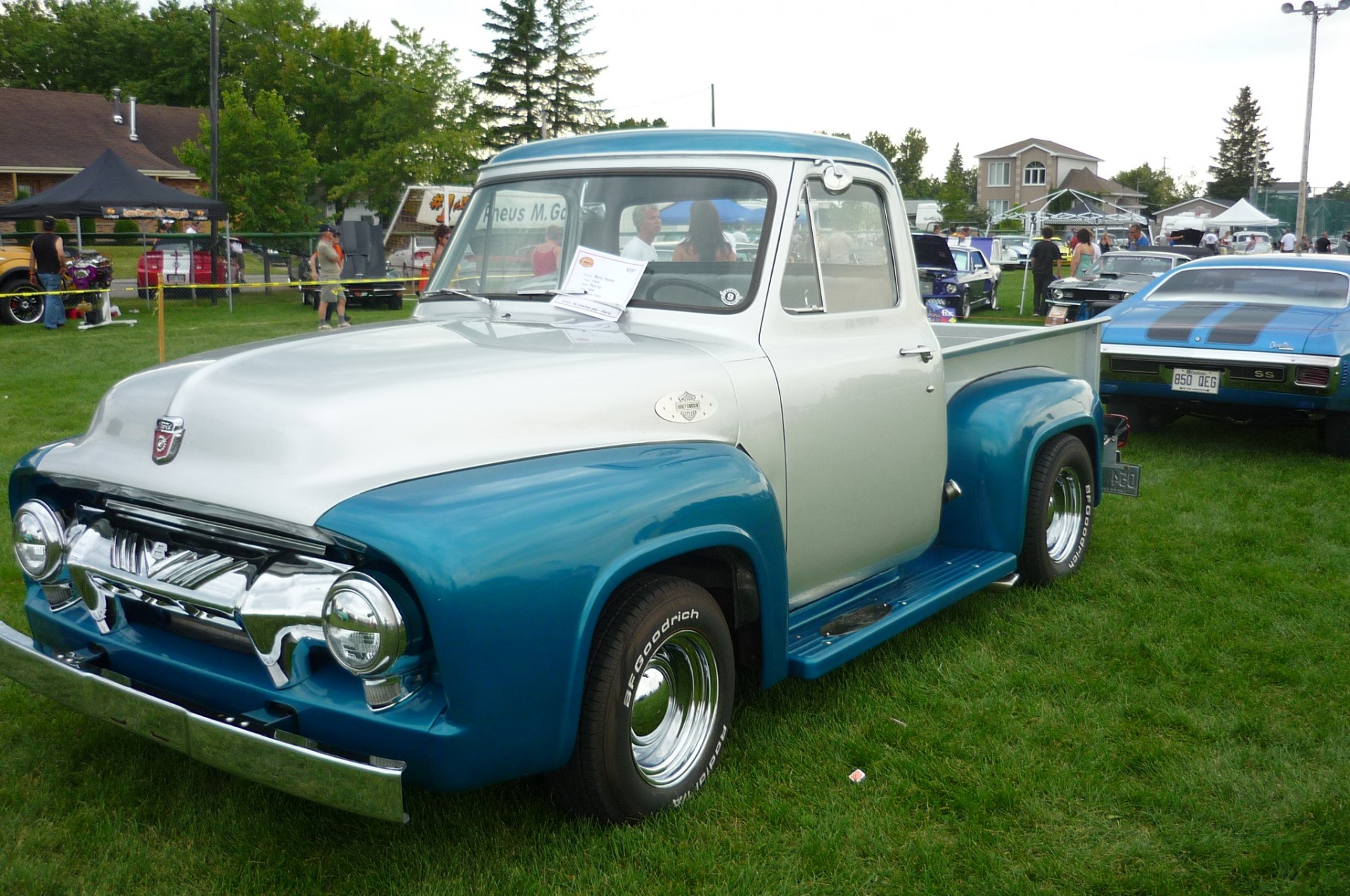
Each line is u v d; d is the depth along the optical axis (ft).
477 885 9.26
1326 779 11.23
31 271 57.06
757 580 10.53
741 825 10.30
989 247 110.42
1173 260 53.06
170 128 153.38
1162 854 9.96
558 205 12.73
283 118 97.04
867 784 11.06
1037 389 16.19
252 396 9.12
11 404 31.78
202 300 75.15
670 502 9.43
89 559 9.75
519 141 204.03
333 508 8.28
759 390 11.24
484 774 8.43
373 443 8.74
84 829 10.10
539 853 9.65
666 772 10.29
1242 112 352.69
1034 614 15.98
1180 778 11.21
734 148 11.96
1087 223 132.36
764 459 11.29
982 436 15.08
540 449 9.50
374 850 9.78
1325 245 101.55
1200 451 27.91
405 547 7.94
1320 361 24.95
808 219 12.12
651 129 12.71
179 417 9.34
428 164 135.95
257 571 8.74
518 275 13.00
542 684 8.52
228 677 8.86
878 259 13.42
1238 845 10.07
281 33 151.33
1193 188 357.82
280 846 9.84
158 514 9.36
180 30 200.95
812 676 11.20
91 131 139.33
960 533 15.47
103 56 210.59
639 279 12.11
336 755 8.06
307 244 89.30
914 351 13.51
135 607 9.91
